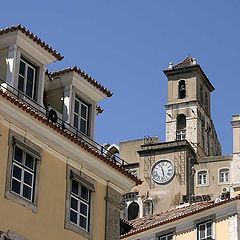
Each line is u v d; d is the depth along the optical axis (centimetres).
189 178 8700
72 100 3216
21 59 2994
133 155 9150
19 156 2866
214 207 4422
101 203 3234
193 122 9688
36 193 2889
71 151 3080
